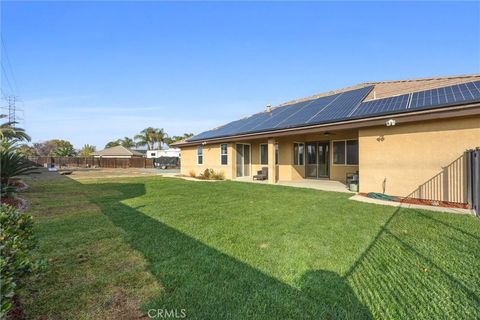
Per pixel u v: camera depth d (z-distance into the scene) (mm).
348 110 10648
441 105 7293
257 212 6496
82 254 3818
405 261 3521
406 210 6652
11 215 3002
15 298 2658
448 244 4137
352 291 2801
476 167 6375
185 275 3170
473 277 3068
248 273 3217
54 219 5812
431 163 7918
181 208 7004
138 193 9922
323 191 10305
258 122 15758
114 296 2732
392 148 8758
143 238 4512
